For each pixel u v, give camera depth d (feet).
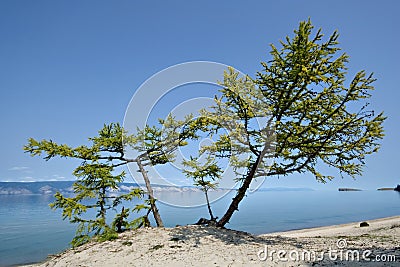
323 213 235.81
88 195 45.24
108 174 46.88
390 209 277.44
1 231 135.03
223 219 49.93
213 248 36.83
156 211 51.47
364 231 82.74
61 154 46.34
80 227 44.93
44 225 157.17
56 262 38.63
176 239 40.73
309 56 39.86
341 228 116.47
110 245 40.45
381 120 37.83
